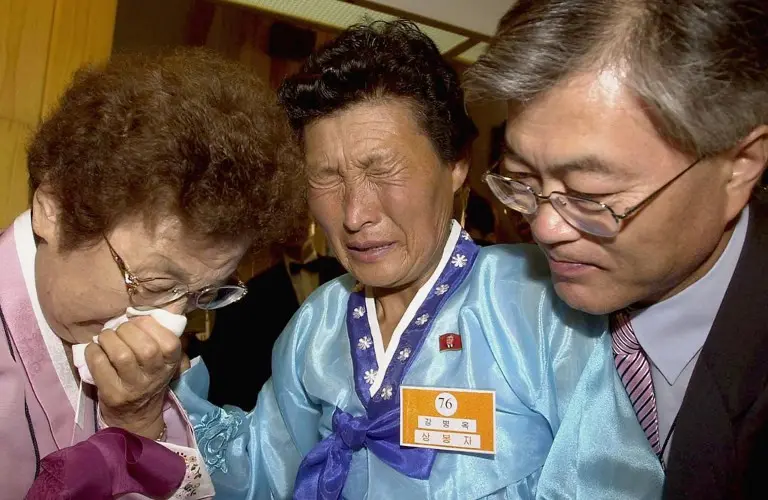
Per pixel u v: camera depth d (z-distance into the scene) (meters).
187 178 0.58
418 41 0.86
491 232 1.83
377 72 0.80
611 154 0.57
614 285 0.68
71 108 0.63
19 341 0.71
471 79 0.64
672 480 0.68
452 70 0.88
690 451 0.67
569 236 0.64
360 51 0.82
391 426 0.83
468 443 0.79
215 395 1.52
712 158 0.60
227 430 0.97
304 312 1.04
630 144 0.57
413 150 0.82
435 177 0.85
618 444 0.74
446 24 1.51
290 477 0.99
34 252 0.71
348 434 0.85
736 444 0.64
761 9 0.55
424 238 0.86
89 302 0.66
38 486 0.65
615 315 0.82
